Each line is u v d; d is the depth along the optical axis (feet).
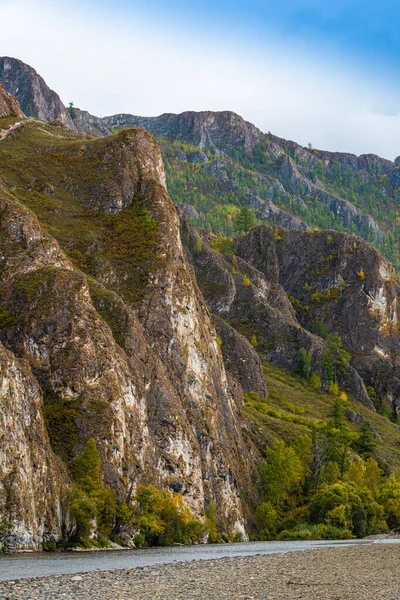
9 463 315.99
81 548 340.59
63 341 439.22
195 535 452.76
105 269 581.12
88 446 396.78
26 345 437.17
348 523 576.20
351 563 280.31
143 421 470.80
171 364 555.69
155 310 565.53
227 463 562.66
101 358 445.37
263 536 567.59
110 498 381.19
